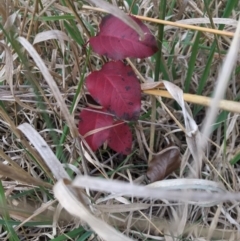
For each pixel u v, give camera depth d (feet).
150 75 2.88
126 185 1.16
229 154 2.62
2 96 2.59
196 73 2.92
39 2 2.41
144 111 2.80
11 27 2.01
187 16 3.04
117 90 2.17
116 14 1.78
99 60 2.83
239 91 2.88
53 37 2.29
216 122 2.61
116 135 2.36
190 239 2.40
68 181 1.67
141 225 2.44
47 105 2.77
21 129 2.08
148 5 3.08
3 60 2.68
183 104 2.18
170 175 2.63
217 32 2.22
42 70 1.93
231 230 2.40
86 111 2.38
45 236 2.51
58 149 2.44
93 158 2.58
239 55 2.60
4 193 2.20
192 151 2.20
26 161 2.66
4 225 2.39
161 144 2.78
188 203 2.32
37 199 2.54
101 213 2.26
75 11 2.15
